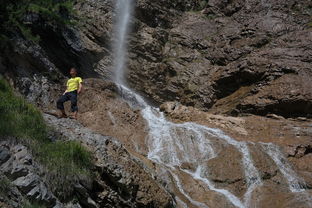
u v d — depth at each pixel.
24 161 8.03
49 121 10.12
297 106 16.77
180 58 21.73
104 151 9.36
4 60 14.41
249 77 18.69
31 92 14.63
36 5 18.69
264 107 17.14
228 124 15.67
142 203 8.98
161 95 20.44
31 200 7.58
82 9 21.50
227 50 21.20
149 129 14.57
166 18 23.75
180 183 11.52
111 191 8.79
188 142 13.74
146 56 21.25
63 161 8.48
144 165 10.34
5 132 8.41
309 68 18.03
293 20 22.20
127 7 22.39
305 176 12.79
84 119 14.12
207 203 10.96
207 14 24.89
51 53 18.25
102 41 20.53
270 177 12.43
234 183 12.02
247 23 22.44
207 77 20.39
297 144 14.24
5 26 15.32
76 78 12.11
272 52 19.31
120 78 20.22
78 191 8.38
